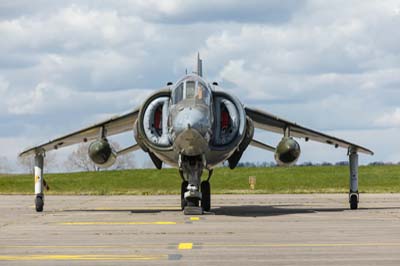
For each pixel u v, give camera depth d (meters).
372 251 28.19
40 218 46.62
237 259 26.23
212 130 47.09
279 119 53.00
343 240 31.77
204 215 47.75
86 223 41.84
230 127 48.44
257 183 121.12
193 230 36.56
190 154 44.78
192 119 42.94
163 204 67.56
